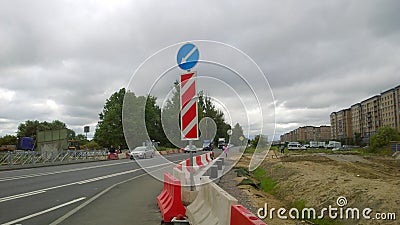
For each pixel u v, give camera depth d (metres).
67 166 33.09
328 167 28.20
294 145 83.31
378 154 57.06
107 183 17.70
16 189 15.21
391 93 104.19
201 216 7.22
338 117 148.00
